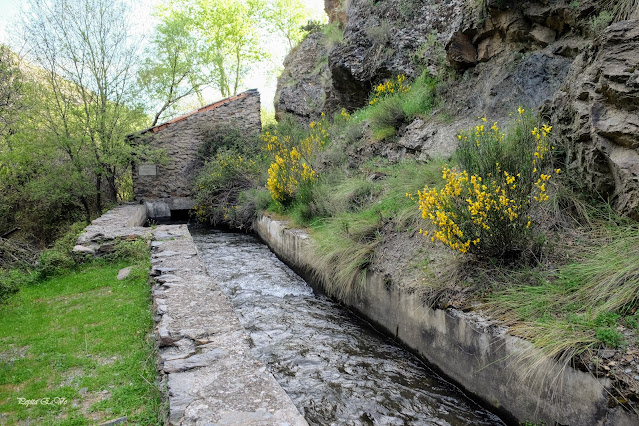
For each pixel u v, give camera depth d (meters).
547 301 3.25
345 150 9.10
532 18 5.91
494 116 6.18
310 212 7.87
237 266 7.97
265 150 12.43
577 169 4.13
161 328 3.70
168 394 2.75
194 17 21.89
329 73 13.35
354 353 4.46
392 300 4.67
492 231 3.80
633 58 3.54
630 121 3.42
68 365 3.69
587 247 3.61
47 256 6.76
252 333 4.98
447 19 8.34
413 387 3.79
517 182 3.96
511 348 3.07
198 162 14.69
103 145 12.00
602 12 4.82
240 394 2.73
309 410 3.50
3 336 4.40
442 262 4.40
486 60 6.80
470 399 3.52
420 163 6.64
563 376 2.68
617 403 2.36
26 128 10.34
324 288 6.18
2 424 2.89
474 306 3.64
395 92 9.09
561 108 4.45
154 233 8.20
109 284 6.00
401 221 5.38
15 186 11.03
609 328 2.72
